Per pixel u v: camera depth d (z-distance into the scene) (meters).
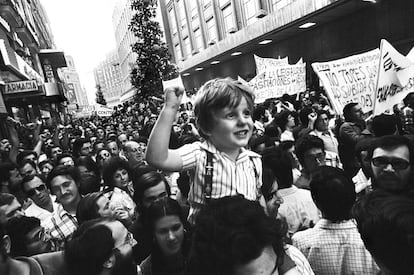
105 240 1.76
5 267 1.62
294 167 4.20
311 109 6.12
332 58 18.62
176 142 5.18
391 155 2.46
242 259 1.00
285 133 6.27
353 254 2.04
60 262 1.72
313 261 2.14
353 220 2.12
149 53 20.23
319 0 15.54
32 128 8.02
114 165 3.84
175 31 40.50
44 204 3.55
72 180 3.51
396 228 1.26
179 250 2.10
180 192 3.22
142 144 5.64
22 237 2.35
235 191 1.82
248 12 25.44
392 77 4.56
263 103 10.89
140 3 20.17
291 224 2.83
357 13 16.53
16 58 17.69
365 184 3.36
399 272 1.29
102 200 2.76
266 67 8.97
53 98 19.88
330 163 4.54
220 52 26.50
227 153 1.86
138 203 2.80
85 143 6.82
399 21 14.46
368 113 6.40
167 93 1.77
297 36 20.95
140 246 2.19
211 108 1.71
